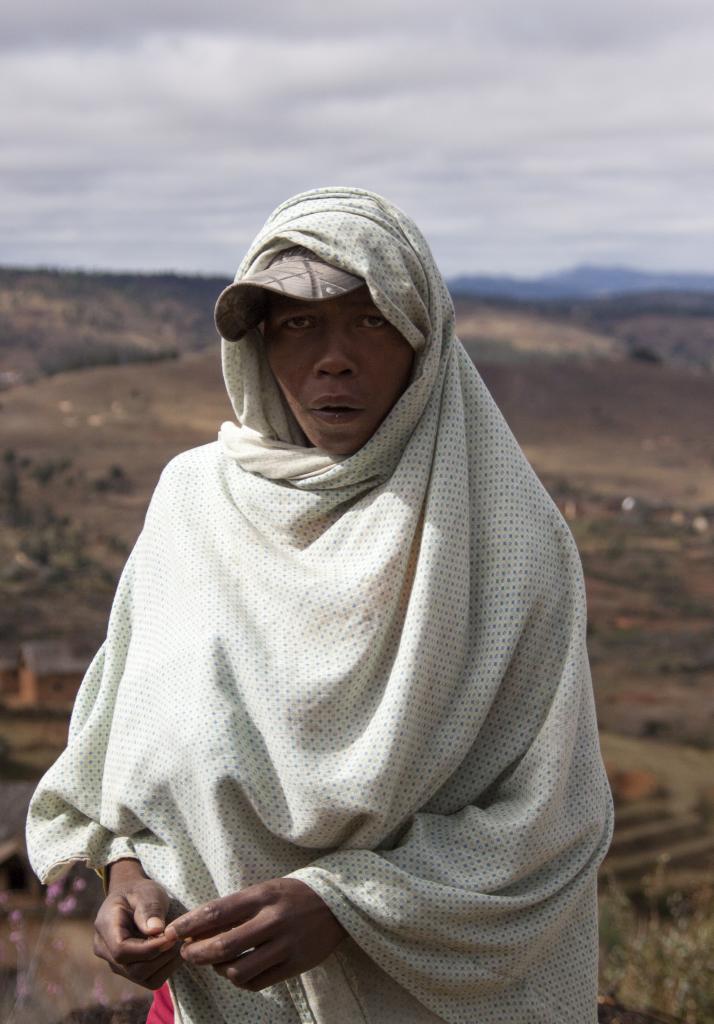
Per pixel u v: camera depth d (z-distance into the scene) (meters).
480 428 1.80
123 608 2.00
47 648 45.16
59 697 43.22
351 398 1.73
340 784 1.59
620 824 31.25
